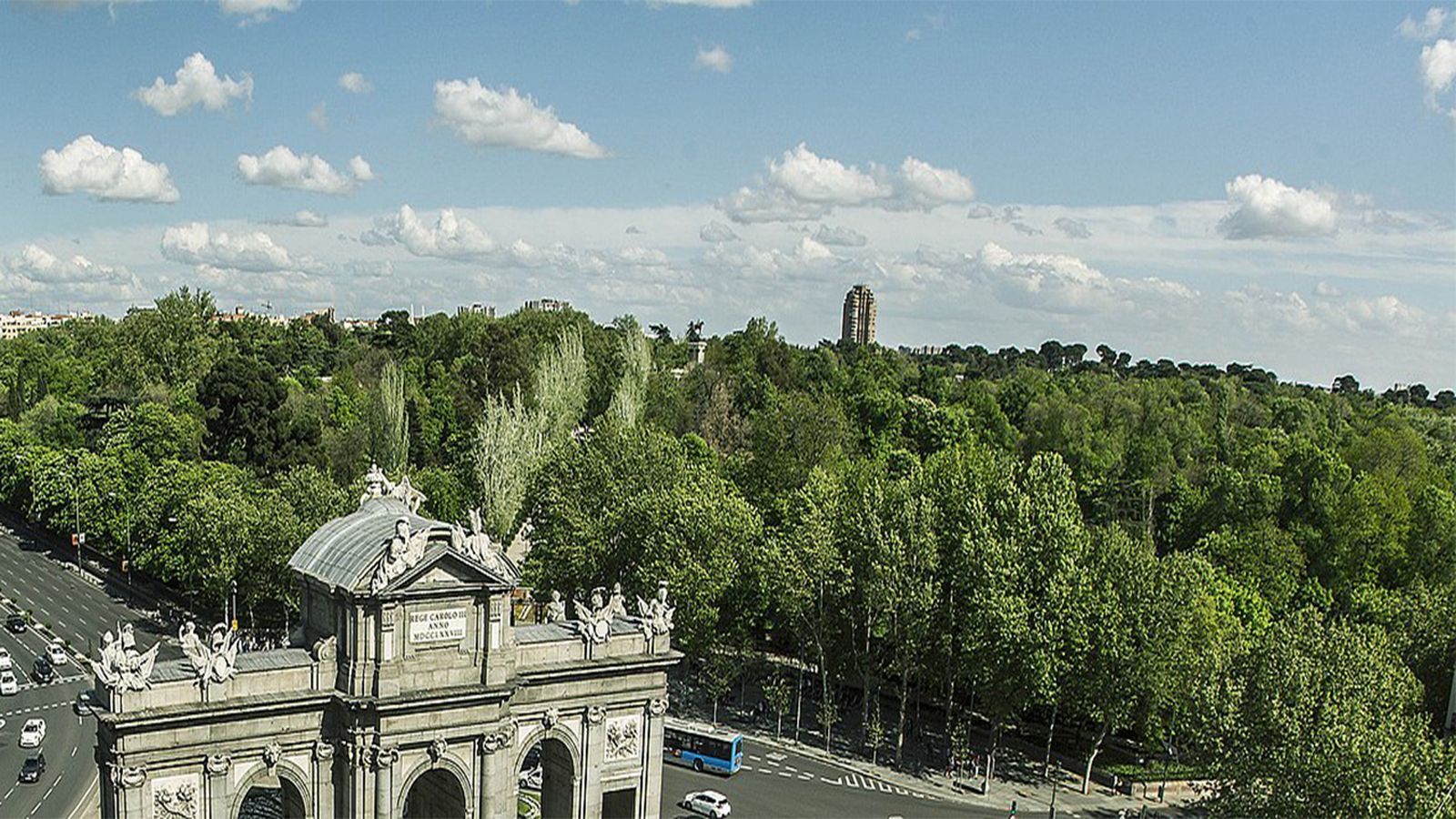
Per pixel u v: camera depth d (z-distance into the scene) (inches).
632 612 5032.0
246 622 5999.0
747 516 5255.9
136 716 2696.9
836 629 4877.0
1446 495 6412.4
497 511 6304.1
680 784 4303.6
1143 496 7391.7
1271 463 7111.2
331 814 3038.9
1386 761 3051.2
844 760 4658.0
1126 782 4461.1
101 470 7691.9
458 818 3243.1
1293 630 3976.4
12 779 4072.3
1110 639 4239.7
